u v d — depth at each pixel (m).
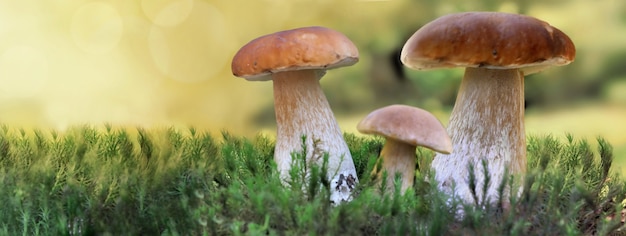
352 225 0.71
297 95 0.83
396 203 0.73
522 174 0.81
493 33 0.76
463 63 0.76
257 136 0.99
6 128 0.92
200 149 0.88
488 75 0.81
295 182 0.77
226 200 0.75
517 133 0.81
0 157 0.85
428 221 0.74
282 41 0.79
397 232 0.71
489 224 0.74
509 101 0.81
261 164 0.86
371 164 0.78
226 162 0.81
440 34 0.77
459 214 0.78
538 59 0.76
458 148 0.82
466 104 0.82
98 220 0.74
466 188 0.80
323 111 0.84
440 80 2.35
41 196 0.76
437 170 0.82
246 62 0.80
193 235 0.74
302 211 0.73
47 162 0.79
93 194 0.77
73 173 0.79
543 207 0.78
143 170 0.80
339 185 0.82
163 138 0.88
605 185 0.84
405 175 0.80
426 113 0.78
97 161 0.81
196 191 0.74
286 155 0.83
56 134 0.92
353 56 0.81
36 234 0.74
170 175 0.79
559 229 0.74
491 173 0.80
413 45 0.78
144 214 0.75
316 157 0.82
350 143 0.98
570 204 0.76
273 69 0.79
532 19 0.77
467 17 0.77
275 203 0.73
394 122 0.77
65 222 0.73
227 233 0.73
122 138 0.91
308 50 0.79
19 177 0.79
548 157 0.81
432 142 0.77
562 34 0.78
